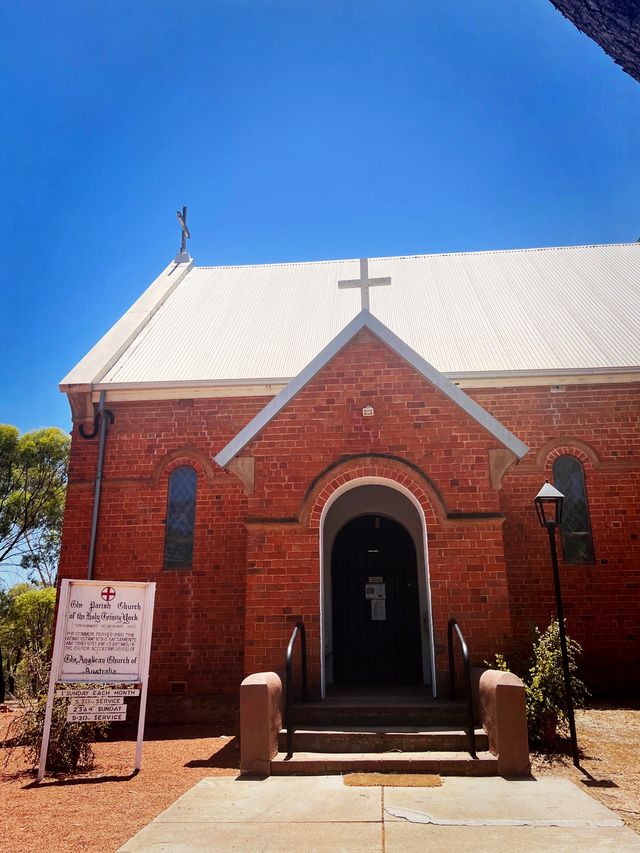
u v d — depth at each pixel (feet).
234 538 46.29
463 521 32.68
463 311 56.34
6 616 81.56
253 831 19.39
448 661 31.09
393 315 56.54
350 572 43.60
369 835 18.90
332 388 35.42
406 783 23.77
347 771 25.34
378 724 28.76
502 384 47.50
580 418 47.34
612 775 25.26
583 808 20.99
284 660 31.83
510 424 47.39
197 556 46.11
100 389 48.78
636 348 49.03
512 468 46.62
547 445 46.93
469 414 34.14
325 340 53.21
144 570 46.24
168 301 62.80
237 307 60.49
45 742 27.04
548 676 29.19
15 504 97.60
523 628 44.01
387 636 42.34
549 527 30.53
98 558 46.70
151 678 44.21
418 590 42.52
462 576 32.12
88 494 48.16
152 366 51.39
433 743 26.63
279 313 58.65
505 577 31.94
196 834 19.21
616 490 46.11
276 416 35.22
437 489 33.40
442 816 20.35
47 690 29.89
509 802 21.61
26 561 102.17
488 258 67.26
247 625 32.48
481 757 25.21
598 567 44.80
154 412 49.29
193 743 33.99
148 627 29.53
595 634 43.78
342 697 32.63
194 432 48.65
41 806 22.82
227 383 48.21
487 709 26.55
